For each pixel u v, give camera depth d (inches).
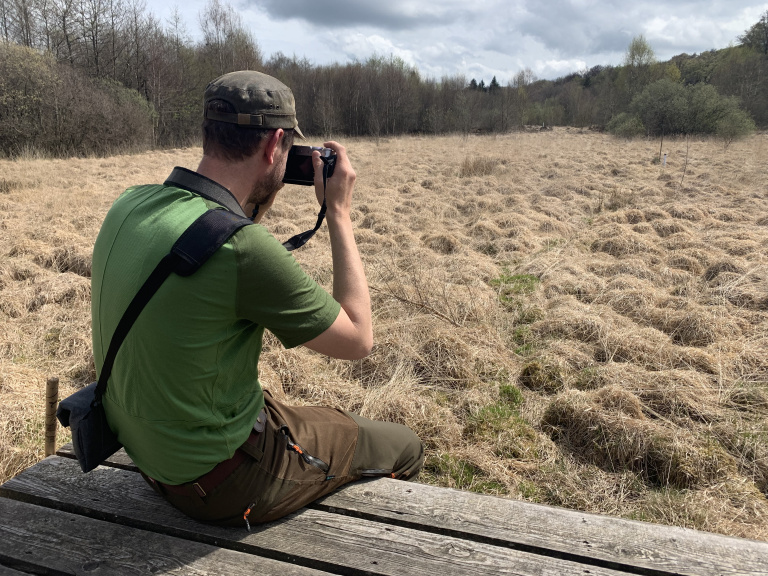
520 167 589.3
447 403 137.3
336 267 53.2
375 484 66.3
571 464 114.3
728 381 142.1
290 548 55.4
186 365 43.8
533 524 59.8
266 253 43.3
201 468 49.2
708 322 170.7
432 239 289.6
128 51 1187.3
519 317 191.0
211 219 42.7
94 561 53.6
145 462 50.9
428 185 497.0
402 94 1608.0
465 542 57.1
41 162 666.8
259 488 53.7
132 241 44.1
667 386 134.5
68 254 242.1
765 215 326.0
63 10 1150.3
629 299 197.2
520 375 149.1
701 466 107.0
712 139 938.7
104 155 850.1
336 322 48.3
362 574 53.2
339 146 53.9
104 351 46.8
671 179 494.6
